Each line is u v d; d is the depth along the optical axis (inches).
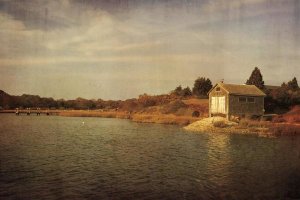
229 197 497.7
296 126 1249.4
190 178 593.6
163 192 513.7
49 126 1485.0
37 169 642.2
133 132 1280.8
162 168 665.0
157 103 2049.7
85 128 1424.7
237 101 1445.6
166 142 1007.6
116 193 503.2
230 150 866.8
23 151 818.2
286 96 1588.3
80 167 665.0
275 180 585.9
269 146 933.8
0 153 786.2
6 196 487.8
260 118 1454.2
